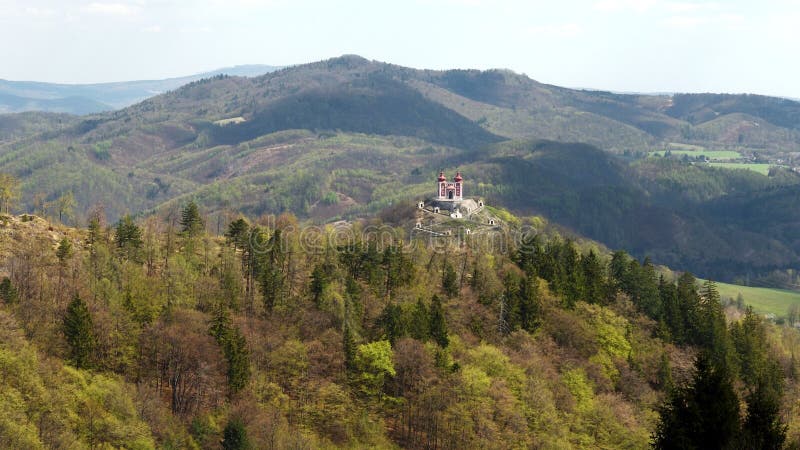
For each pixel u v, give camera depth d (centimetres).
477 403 11844
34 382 9412
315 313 14238
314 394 11762
